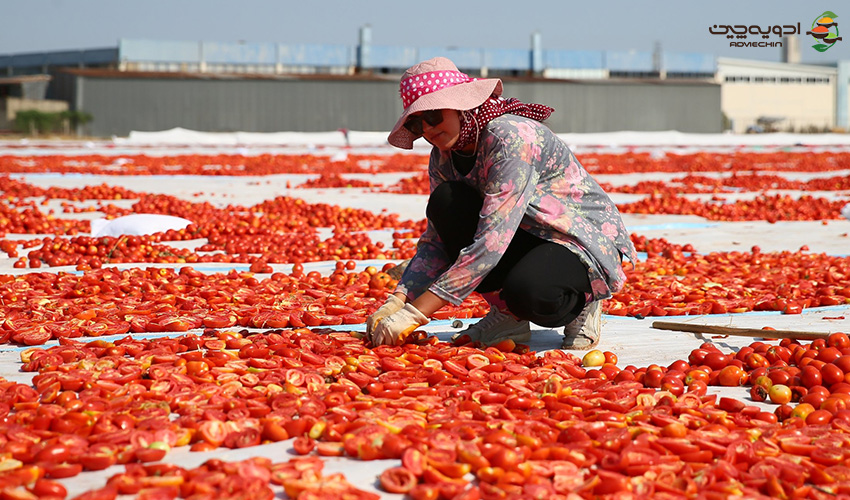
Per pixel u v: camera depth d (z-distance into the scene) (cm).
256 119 5275
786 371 366
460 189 432
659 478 262
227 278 656
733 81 7762
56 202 1381
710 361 395
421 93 403
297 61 6256
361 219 1109
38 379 361
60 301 546
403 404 328
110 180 1978
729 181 1873
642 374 368
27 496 243
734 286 629
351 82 5422
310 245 852
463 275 407
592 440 290
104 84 5062
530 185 408
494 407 325
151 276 661
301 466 267
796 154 3159
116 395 338
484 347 440
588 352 417
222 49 6141
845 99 7906
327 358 390
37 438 290
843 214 1199
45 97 5441
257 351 396
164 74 5125
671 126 5900
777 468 269
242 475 257
